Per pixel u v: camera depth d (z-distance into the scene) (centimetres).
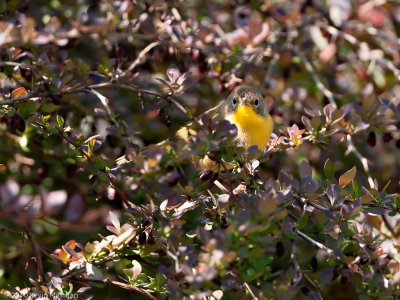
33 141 1018
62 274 768
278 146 850
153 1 1038
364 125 860
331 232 755
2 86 929
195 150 655
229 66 1071
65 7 1168
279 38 1255
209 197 748
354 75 1288
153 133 1079
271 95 1142
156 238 715
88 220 589
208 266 579
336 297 1083
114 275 854
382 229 838
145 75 1071
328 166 779
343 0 1178
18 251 991
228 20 1191
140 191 879
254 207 612
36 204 562
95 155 779
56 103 792
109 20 932
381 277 675
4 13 992
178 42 942
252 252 595
